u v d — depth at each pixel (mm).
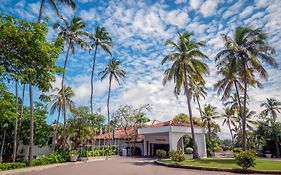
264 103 54156
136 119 47719
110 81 50000
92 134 35625
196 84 37250
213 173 17422
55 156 28031
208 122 52750
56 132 39438
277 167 18859
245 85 28547
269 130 40188
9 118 17156
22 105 30625
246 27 28469
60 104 41312
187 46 30016
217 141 64250
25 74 8438
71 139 38250
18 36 8086
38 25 8594
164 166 23172
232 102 52531
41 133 34469
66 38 33906
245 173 17344
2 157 32250
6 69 8367
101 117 35500
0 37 8016
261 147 42375
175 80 29641
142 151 47625
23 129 32750
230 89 36250
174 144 33875
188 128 35250
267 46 27953
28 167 22625
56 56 9141
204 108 53906
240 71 29531
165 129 34375
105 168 21391
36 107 34875
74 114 34531
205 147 36938
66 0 26422
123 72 50562
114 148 46969
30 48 8258
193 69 28891
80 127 34156
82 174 17281
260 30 28062
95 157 36031
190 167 21094
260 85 32500
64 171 19344
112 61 50062
